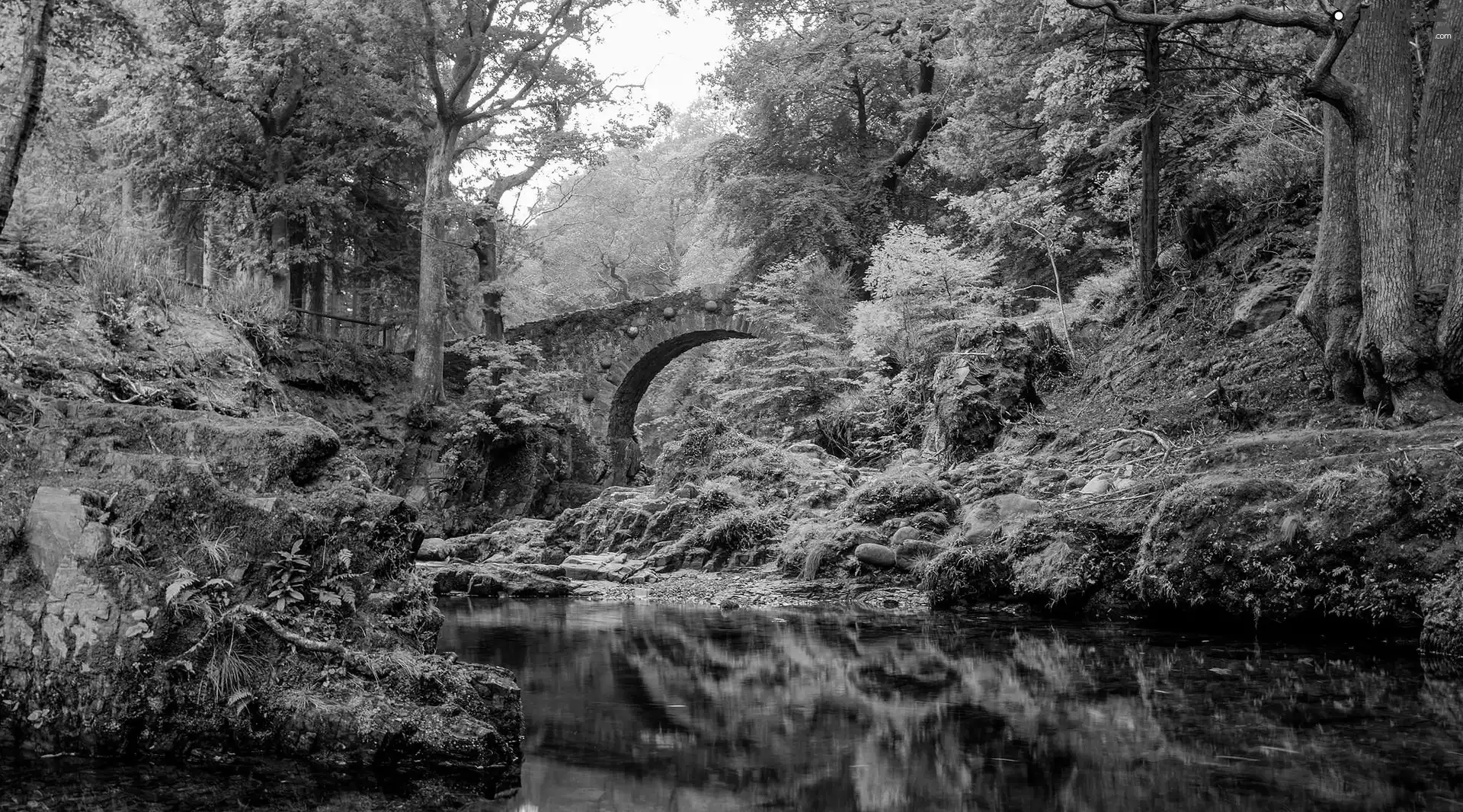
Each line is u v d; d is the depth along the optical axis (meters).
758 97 29.86
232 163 23.25
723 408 25.39
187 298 8.82
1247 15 8.79
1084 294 17.73
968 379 13.86
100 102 23.34
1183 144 16.17
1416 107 11.72
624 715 4.74
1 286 6.25
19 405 4.48
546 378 25.34
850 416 18.45
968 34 17.92
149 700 3.80
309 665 3.99
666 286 54.94
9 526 4.02
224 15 21.06
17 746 3.86
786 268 25.61
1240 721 4.34
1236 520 7.24
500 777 3.67
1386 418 8.55
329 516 4.38
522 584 11.88
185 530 4.08
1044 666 5.96
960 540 9.84
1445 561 6.21
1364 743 3.89
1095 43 14.12
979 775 3.58
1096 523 8.62
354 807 3.28
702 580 12.12
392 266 27.44
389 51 22.72
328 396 22.17
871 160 30.97
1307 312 9.45
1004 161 20.22
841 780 3.57
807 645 7.09
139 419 4.50
